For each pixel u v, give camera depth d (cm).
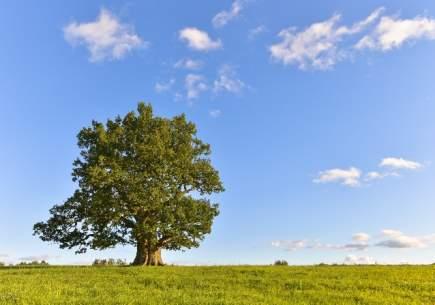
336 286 2900
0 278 3194
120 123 5347
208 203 5344
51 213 5181
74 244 5112
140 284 2894
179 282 2961
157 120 5322
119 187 4956
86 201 4931
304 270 3675
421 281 3148
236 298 2433
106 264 5450
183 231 5172
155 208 4962
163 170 5053
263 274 3372
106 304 2161
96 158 4978
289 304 2342
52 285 2770
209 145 5612
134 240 5084
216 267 3975
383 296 2656
